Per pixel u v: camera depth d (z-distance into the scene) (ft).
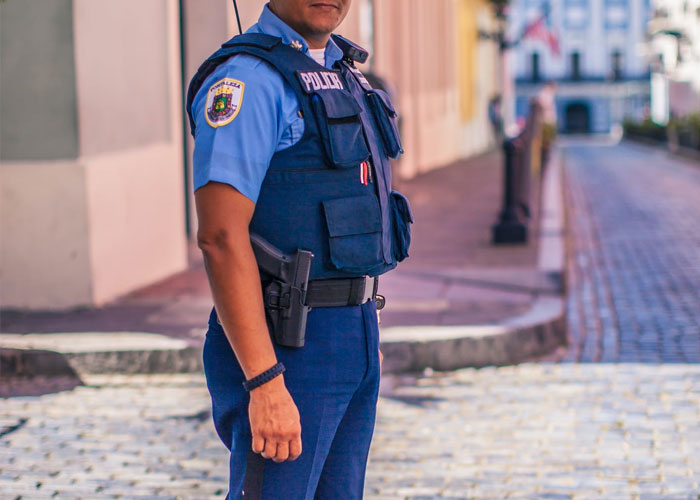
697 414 20.31
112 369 23.36
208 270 8.25
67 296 28.07
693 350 26.11
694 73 163.53
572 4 274.77
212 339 8.98
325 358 8.64
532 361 24.90
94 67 28.55
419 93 83.56
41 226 28.02
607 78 276.21
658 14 201.46
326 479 9.28
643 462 17.54
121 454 18.03
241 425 8.80
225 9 35.17
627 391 22.12
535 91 277.64
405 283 31.50
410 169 79.10
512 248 39.14
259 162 8.23
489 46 150.30
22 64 27.78
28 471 17.13
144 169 31.68
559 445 18.49
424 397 21.75
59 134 27.86
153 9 32.35
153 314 27.14
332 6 8.77
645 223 55.98
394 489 16.33
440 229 45.47
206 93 8.44
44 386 22.49
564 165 118.01
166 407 20.92
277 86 8.34
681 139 124.47
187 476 16.99
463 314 26.78
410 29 80.74
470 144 122.21
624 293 35.17
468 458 17.81
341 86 8.73
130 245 30.58
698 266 40.45
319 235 8.52
